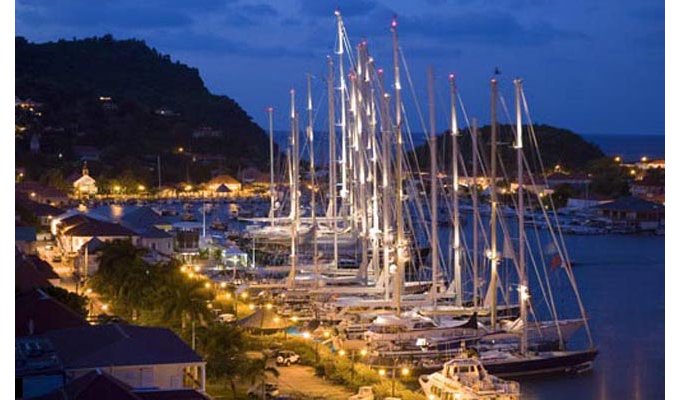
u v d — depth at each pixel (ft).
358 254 530.27
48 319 257.34
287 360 290.76
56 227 558.56
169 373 226.17
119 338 231.50
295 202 566.77
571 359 305.73
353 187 555.28
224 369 247.50
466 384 248.73
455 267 382.42
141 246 494.18
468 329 313.32
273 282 433.89
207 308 303.07
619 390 288.10
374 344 302.25
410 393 253.65
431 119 396.57
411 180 518.37
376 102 493.77
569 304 452.35
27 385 213.05
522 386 293.84
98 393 187.42
